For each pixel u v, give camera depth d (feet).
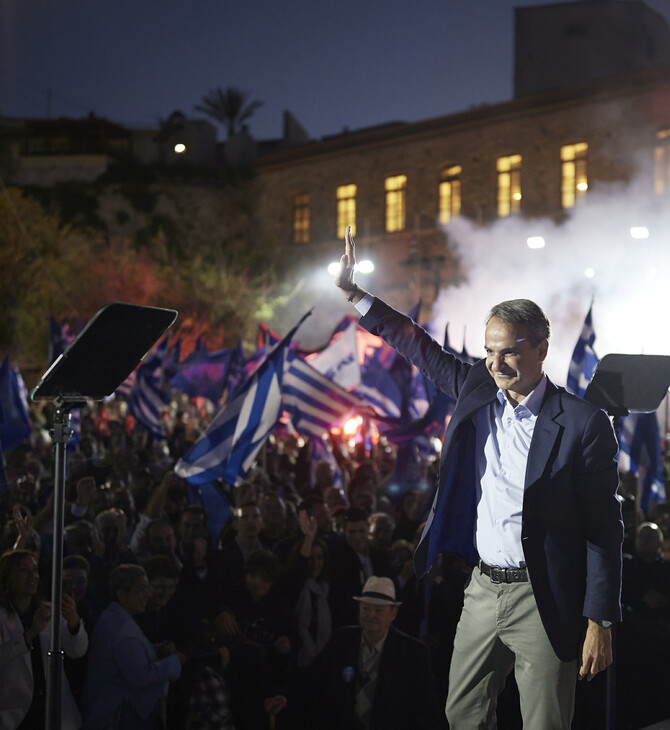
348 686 18.21
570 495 10.03
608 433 10.02
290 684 19.76
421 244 128.77
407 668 18.08
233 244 150.71
